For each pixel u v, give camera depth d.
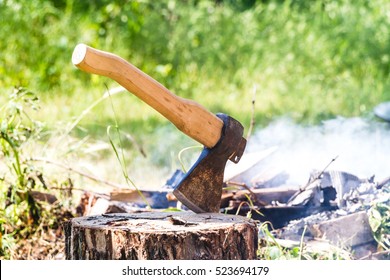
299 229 6.75
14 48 14.27
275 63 15.75
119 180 9.38
